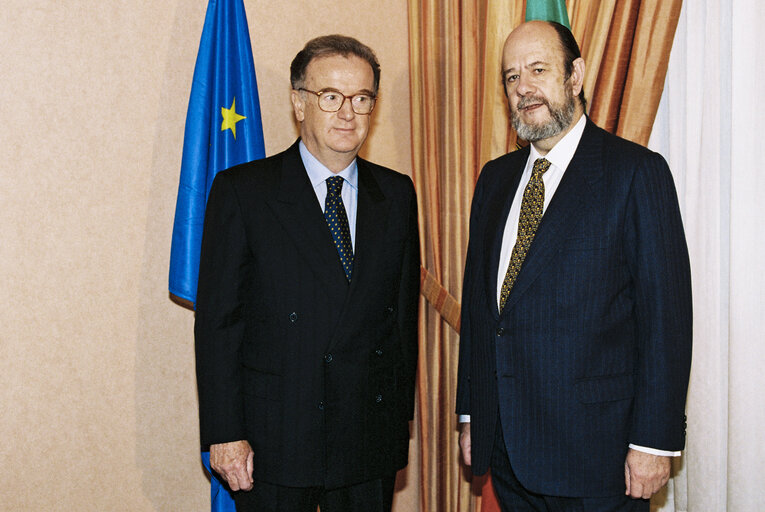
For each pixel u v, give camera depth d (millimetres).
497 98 2457
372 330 1784
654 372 1558
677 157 2238
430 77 2637
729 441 2125
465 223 2586
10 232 1952
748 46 2051
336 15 2629
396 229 1868
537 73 1694
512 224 1783
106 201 2117
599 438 1591
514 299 1663
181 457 2307
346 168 1861
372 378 1780
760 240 2072
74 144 2049
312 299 1728
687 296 1573
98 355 2119
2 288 1944
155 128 2211
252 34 2406
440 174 2652
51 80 2002
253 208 1750
